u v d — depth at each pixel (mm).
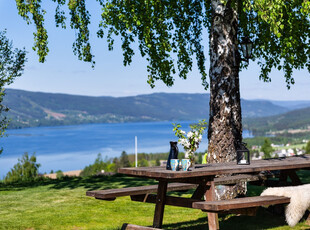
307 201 4719
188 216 6488
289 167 5418
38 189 10133
